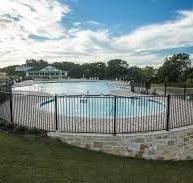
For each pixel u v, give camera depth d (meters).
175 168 8.73
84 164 7.33
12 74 84.12
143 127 9.96
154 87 27.62
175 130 9.55
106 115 12.51
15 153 7.20
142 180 7.00
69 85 48.84
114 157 8.60
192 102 15.65
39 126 9.77
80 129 9.43
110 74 83.25
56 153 7.81
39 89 34.91
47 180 5.84
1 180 5.47
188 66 49.56
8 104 13.69
